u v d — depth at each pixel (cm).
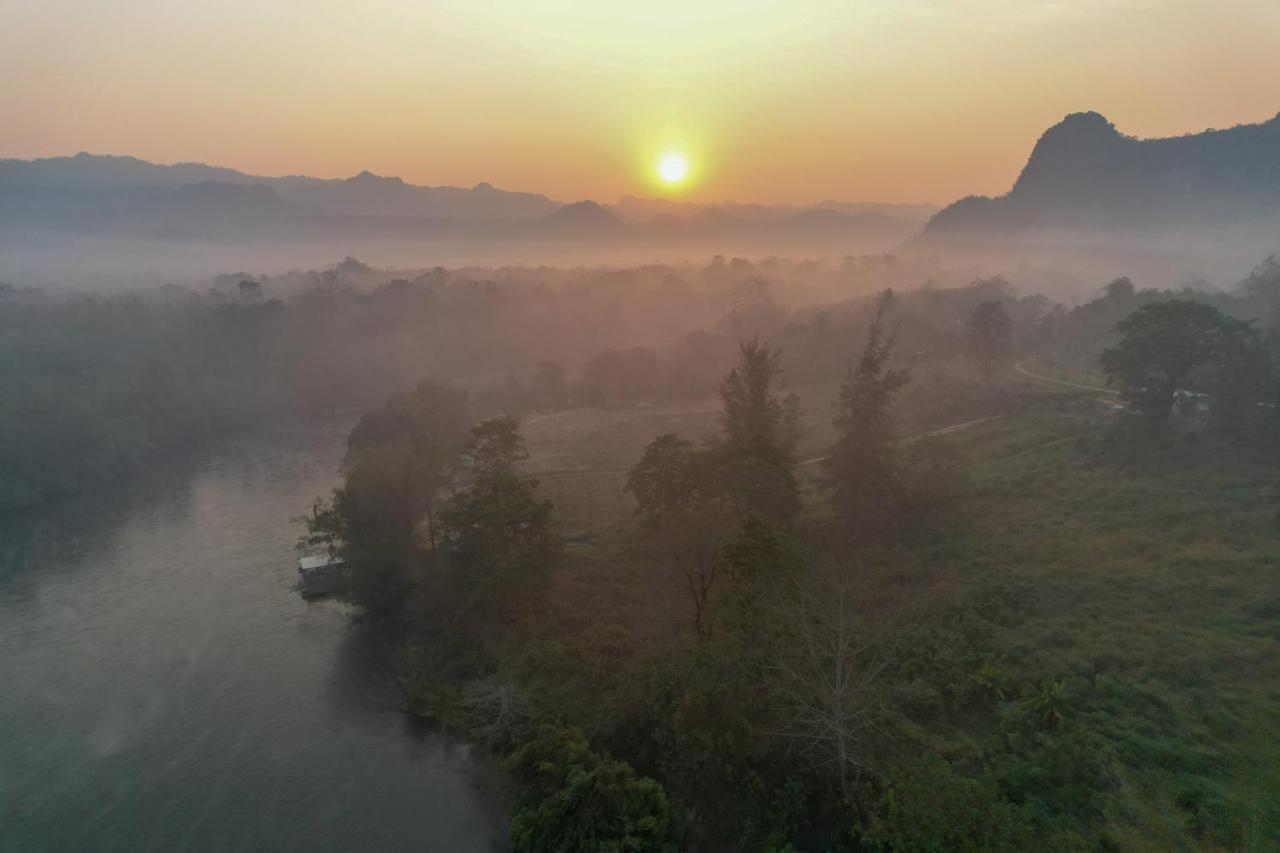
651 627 5159
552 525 7225
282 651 5800
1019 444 8069
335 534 6406
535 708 4578
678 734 3781
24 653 5806
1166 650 4112
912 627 4691
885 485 6309
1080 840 2983
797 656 4066
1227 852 2855
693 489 5303
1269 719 3500
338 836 3975
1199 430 7219
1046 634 4450
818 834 3441
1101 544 5488
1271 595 4438
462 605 5531
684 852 3538
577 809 3584
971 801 3066
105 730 4894
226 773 4475
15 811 4194
